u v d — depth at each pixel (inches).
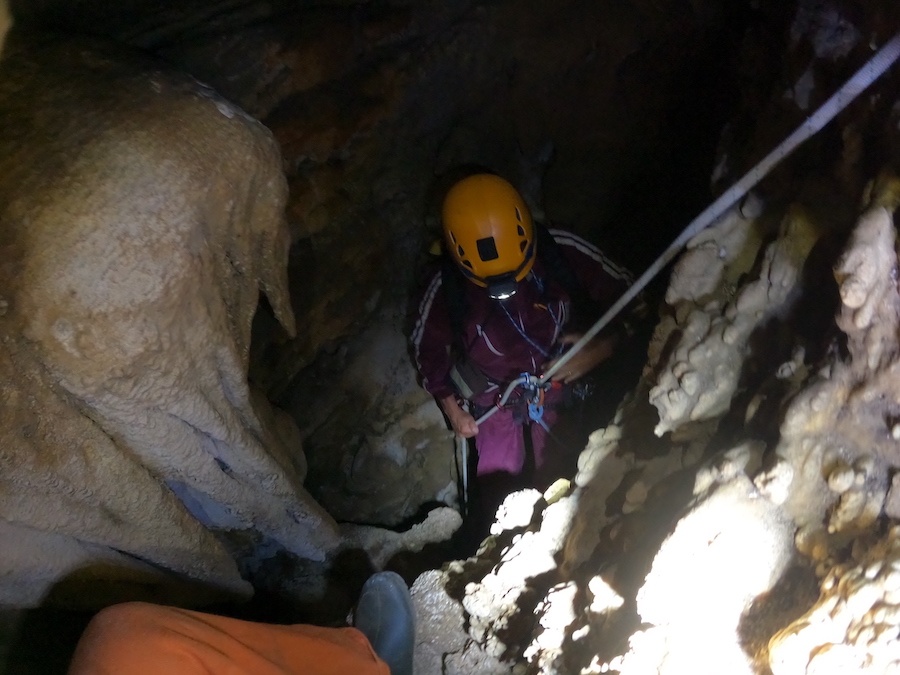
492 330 94.8
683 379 58.9
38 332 45.1
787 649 37.1
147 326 47.7
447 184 95.0
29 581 55.4
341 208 85.9
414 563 91.9
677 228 96.7
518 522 77.6
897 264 40.4
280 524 75.8
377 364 103.6
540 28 88.1
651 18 88.0
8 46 49.2
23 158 45.2
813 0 57.8
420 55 82.5
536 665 59.3
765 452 47.4
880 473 40.8
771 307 55.8
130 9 59.1
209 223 51.9
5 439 45.8
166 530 61.1
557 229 93.9
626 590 56.0
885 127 46.2
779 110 61.2
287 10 70.0
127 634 43.3
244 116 55.7
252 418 65.6
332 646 54.1
